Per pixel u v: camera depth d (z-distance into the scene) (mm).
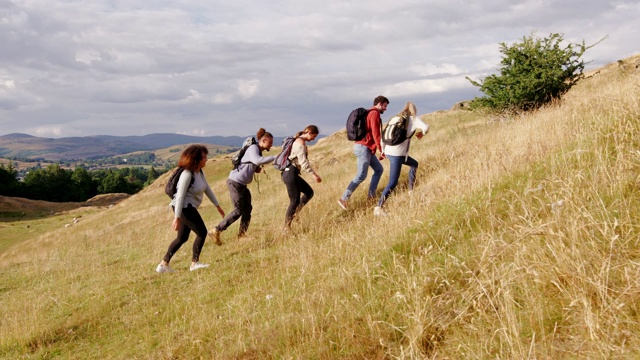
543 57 13305
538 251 3361
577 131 5871
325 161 22547
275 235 7980
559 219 3576
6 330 6098
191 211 7004
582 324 2600
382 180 9508
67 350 5301
